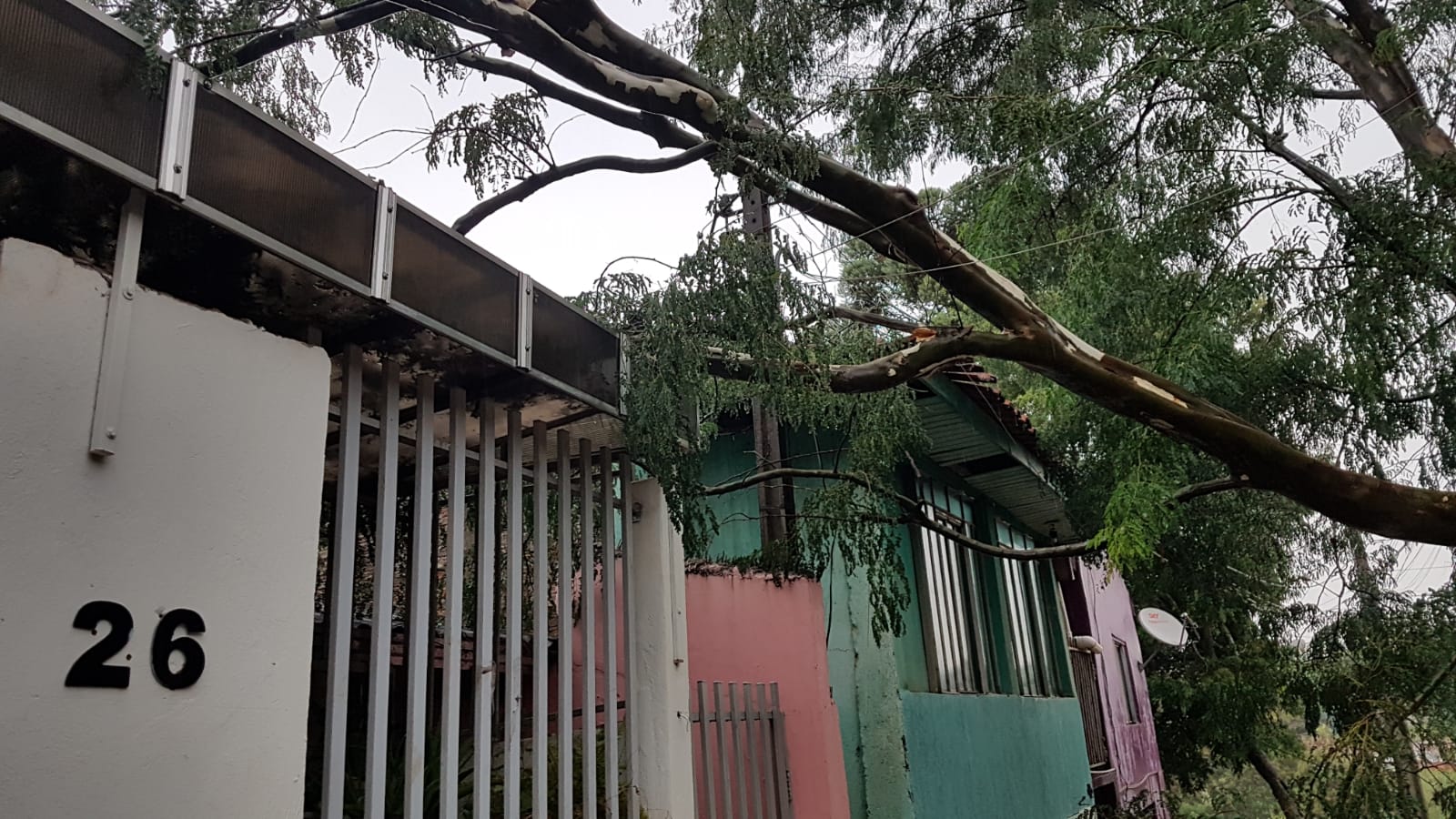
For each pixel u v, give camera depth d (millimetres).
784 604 6613
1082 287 6871
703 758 5129
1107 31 5914
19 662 2059
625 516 4535
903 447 6789
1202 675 16172
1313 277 6352
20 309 2182
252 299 2926
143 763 2242
